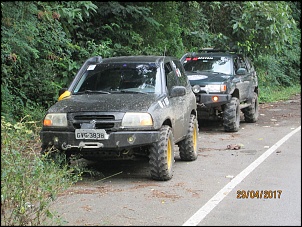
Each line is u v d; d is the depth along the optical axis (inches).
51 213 253.4
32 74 534.0
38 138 336.5
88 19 644.7
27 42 472.7
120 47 643.5
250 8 727.7
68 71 570.6
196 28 845.2
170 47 768.9
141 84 354.9
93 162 393.7
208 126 602.5
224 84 531.2
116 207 275.6
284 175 349.4
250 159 403.5
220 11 817.5
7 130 300.5
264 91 982.4
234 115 545.3
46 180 264.5
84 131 311.3
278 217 261.6
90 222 250.4
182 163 388.8
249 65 650.8
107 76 364.5
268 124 621.9
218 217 260.8
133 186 319.3
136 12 660.7
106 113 313.1
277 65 1128.2
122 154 326.3
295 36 1198.9
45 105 542.3
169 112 338.0
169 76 375.9
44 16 495.5
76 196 295.3
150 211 269.3
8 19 438.0
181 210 271.7
